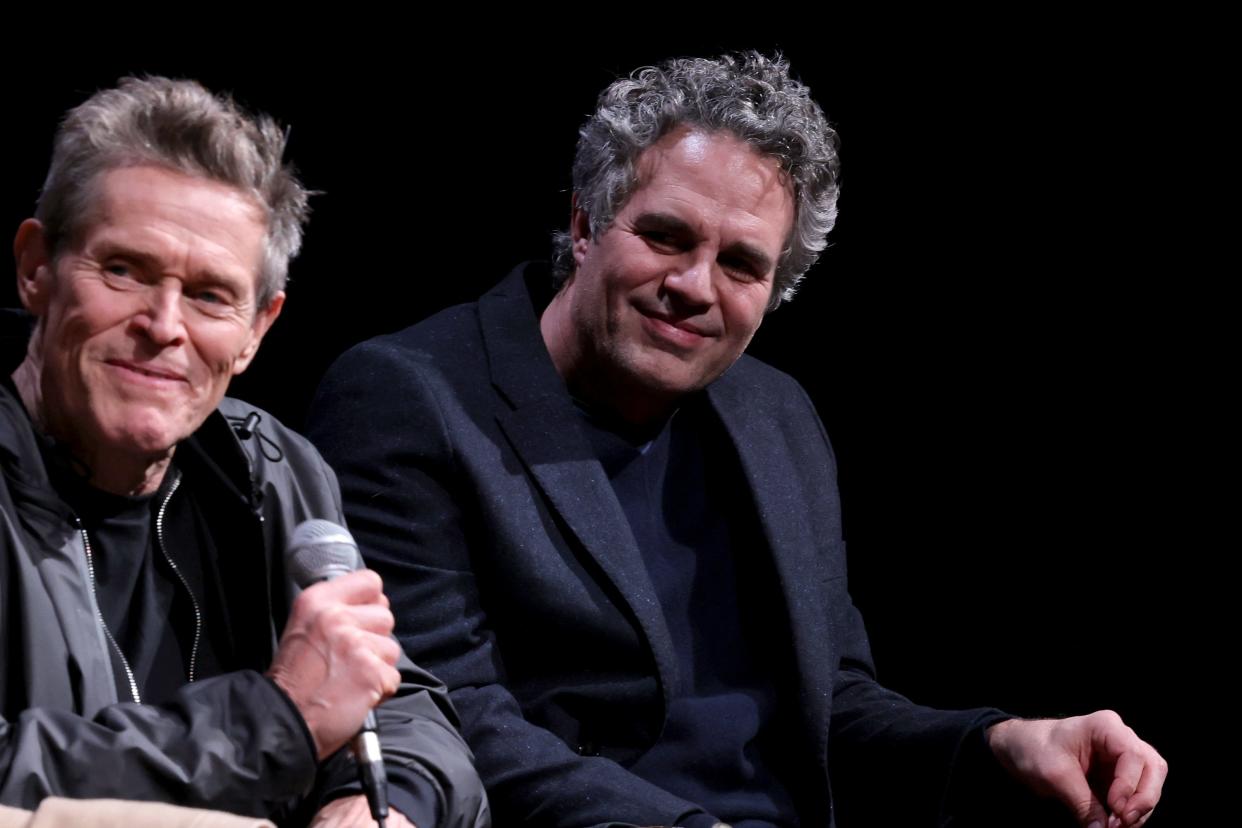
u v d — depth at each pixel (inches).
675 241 299.0
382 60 504.7
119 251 215.3
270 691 207.8
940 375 577.9
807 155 304.0
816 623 314.5
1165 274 567.2
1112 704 566.6
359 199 512.4
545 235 522.3
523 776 274.1
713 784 299.6
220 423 245.4
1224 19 552.4
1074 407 574.6
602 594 294.5
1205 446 568.4
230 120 225.1
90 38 464.1
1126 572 569.9
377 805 215.8
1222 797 551.5
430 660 282.7
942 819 324.2
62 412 222.8
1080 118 561.3
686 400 327.9
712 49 528.4
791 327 582.2
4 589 217.9
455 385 299.6
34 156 457.1
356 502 291.1
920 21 550.6
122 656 234.5
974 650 574.6
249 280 224.2
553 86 518.9
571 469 297.6
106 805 177.6
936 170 565.0
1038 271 571.5
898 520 581.0
